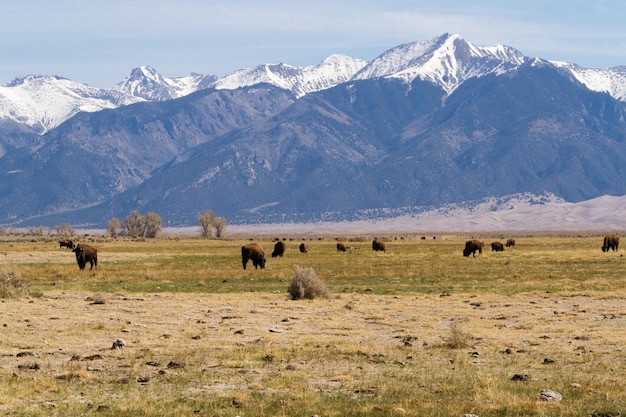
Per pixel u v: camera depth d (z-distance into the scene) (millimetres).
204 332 37500
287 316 44094
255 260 88062
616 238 123688
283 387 25500
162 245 186000
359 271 84812
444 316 44438
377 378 26984
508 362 30172
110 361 29891
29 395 23922
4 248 147750
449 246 174125
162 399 23750
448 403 23125
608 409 22500
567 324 40906
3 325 38906
